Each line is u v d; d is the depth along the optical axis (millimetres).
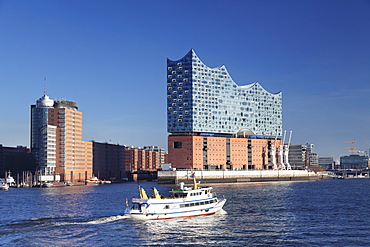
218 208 117750
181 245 83625
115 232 93875
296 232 94062
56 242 85812
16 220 113438
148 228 97688
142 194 108312
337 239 87375
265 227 99438
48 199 185375
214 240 87062
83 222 104375
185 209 110250
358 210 129375
